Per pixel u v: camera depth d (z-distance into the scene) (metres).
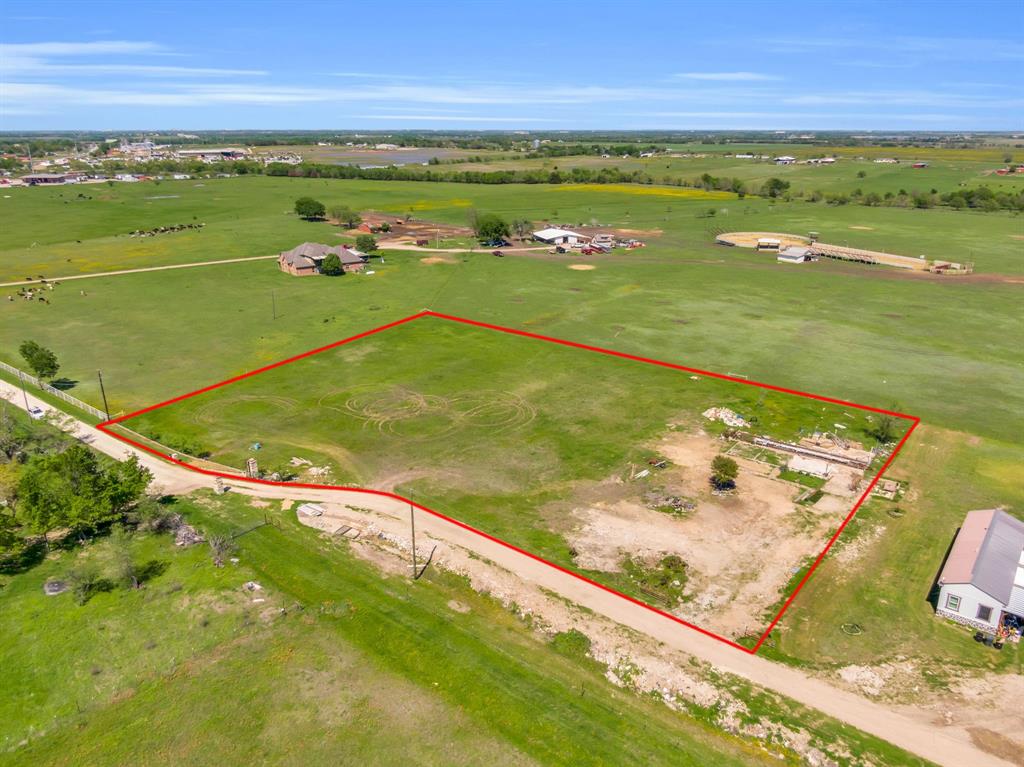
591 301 113.69
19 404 71.19
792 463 59.75
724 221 198.12
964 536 47.81
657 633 40.81
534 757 33.22
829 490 56.47
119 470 54.16
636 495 55.34
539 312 106.81
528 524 51.31
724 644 40.09
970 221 194.88
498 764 32.81
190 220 191.38
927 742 33.97
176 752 33.31
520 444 63.72
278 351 88.12
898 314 107.44
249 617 41.91
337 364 83.69
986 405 73.25
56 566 46.62
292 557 47.62
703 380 79.50
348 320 101.56
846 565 47.28
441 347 90.12
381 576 45.94
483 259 146.62
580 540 49.47
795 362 85.56
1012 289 123.75
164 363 83.50
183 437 64.19
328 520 51.75
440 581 45.56
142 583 44.81
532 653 39.78
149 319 100.88
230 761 32.84
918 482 58.03
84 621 41.44
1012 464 61.00
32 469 50.56
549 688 37.38
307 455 61.41
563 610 42.56
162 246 154.75
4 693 36.56
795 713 35.56
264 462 60.09
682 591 44.41
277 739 33.94
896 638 40.94
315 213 189.88
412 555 47.84
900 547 49.28
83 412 69.69
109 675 37.81
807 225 190.38
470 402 72.94
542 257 150.25
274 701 36.12
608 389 76.69
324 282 124.19
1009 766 32.66
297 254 132.75
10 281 121.00
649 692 37.16
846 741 33.91
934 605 43.81
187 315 103.06
